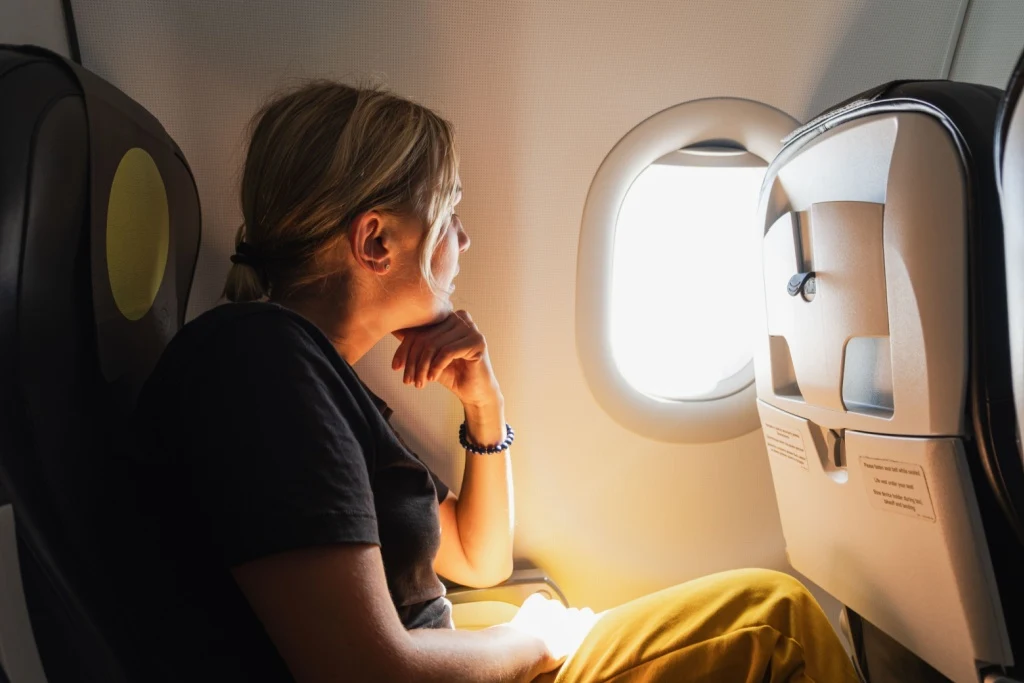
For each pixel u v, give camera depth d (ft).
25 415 1.90
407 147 2.88
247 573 2.11
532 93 4.51
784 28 4.64
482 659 2.80
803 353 3.67
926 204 2.83
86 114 2.39
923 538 3.16
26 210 1.94
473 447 4.07
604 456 5.10
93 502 2.10
